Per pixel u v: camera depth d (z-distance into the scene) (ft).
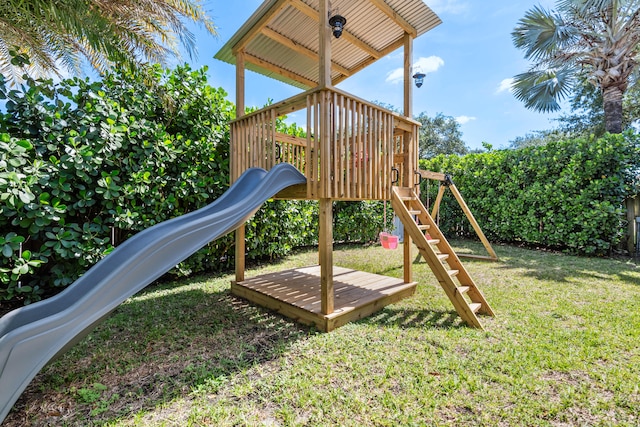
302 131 19.70
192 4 14.19
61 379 6.45
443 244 11.29
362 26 12.77
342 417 5.23
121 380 6.44
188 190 14.29
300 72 16.60
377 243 26.32
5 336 4.78
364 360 7.07
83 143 10.99
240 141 12.80
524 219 22.24
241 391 5.96
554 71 25.34
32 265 9.57
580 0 21.40
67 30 10.84
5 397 4.66
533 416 5.23
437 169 28.43
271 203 17.62
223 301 11.58
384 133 11.37
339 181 9.60
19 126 9.85
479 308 9.95
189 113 14.55
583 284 13.07
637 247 18.90
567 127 51.16
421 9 11.39
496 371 6.58
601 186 18.34
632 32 22.04
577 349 7.43
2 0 10.07
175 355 7.47
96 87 11.93
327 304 9.00
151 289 13.12
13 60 10.47
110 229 11.93
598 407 5.43
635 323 8.88
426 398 5.69
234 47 13.25
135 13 12.31
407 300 11.57
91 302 5.64
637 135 17.42
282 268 17.12
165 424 5.12
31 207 9.31
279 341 8.16
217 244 15.61
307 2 11.05
